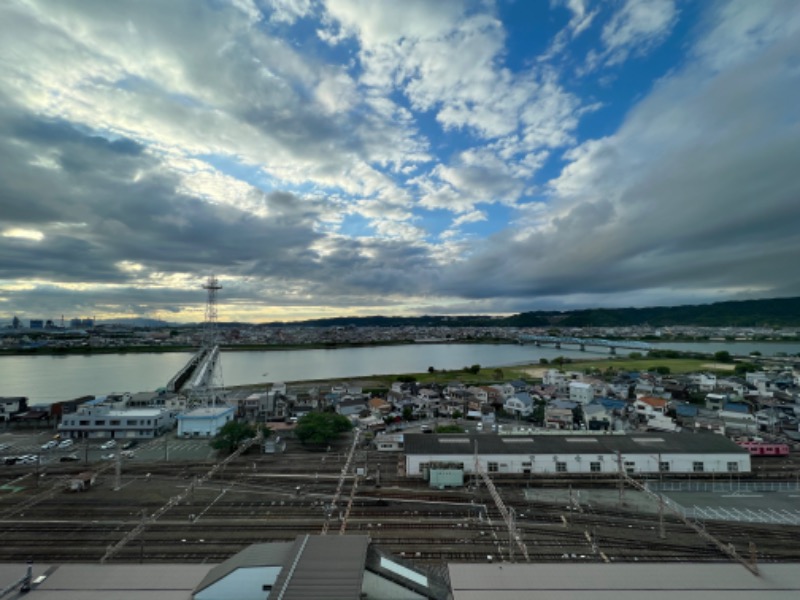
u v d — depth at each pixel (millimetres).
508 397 96812
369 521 40281
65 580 22297
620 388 110000
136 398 94375
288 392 112438
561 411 84562
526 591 21562
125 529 38406
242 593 21000
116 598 21031
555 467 54031
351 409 89625
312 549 22250
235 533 37812
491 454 54156
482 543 36156
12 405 84938
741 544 36125
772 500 45719
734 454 54312
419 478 52719
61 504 44062
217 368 174500
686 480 52281
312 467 56938
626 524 39875
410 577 22172
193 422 74125
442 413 92625
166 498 45781
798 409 88750
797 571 22891
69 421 73375
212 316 144125
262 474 53938
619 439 58844
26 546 35406
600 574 22844
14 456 60969
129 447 66938
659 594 21234
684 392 103688
